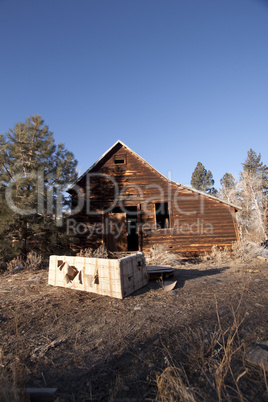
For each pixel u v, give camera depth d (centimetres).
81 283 618
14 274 893
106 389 246
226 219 1270
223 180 5019
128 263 586
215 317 411
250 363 275
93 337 361
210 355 293
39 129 1138
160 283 669
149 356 299
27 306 511
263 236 2819
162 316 426
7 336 373
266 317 403
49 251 1088
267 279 692
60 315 455
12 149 1051
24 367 284
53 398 232
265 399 220
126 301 522
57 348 332
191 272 851
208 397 222
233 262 1077
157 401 220
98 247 1275
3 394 222
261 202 3403
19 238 1034
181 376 255
